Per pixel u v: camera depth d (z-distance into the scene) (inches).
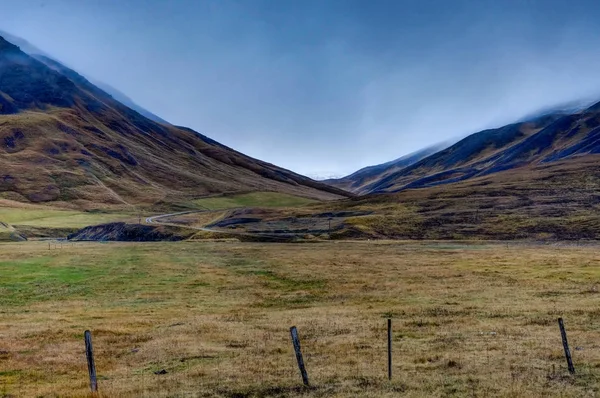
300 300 2158.0
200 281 2751.0
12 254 4062.5
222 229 7214.6
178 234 6811.0
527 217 6614.2
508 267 3075.8
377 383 905.5
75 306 2026.3
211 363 1111.0
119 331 1491.1
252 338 1365.7
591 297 1946.4
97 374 1050.1
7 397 885.8
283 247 5034.5
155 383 941.8
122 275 2967.5
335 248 4874.5
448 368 1011.9
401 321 1569.9
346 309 1873.8
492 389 852.6
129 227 7199.8
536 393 820.0
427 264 3385.8
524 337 1286.9
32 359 1176.2
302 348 1243.2
